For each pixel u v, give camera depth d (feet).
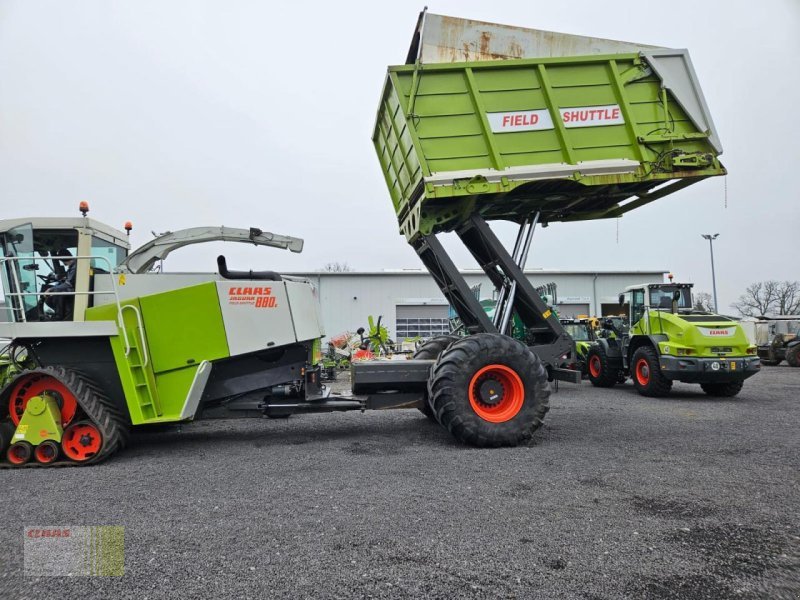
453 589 8.04
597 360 41.04
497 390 18.26
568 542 9.72
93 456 16.30
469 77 19.17
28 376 16.80
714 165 19.97
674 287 36.29
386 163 23.85
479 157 19.26
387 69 19.11
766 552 9.29
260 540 9.91
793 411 26.40
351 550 9.42
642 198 22.85
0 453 16.40
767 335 64.28
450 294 22.52
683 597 7.79
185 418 17.35
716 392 33.68
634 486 13.10
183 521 10.98
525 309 22.41
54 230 18.89
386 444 18.57
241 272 19.63
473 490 12.83
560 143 19.61
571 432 20.39
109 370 17.71
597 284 96.12
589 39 20.10
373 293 92.89
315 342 20.94
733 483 13.34
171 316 17.89
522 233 22.27
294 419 24.99
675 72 20.22
